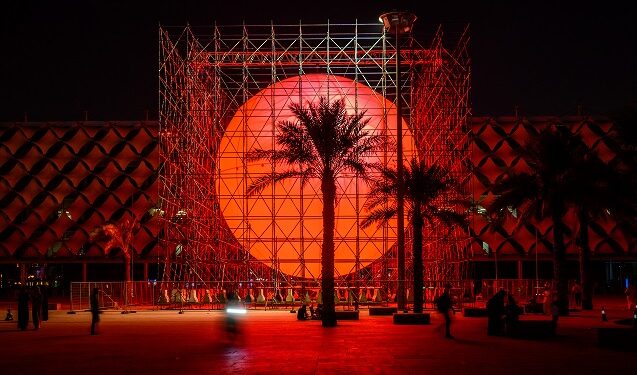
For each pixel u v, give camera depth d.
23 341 23.53
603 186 36.62
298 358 18.31
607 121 68.50
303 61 51.59
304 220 49.38
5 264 71.00
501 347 20.56
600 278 74.44
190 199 48.75
